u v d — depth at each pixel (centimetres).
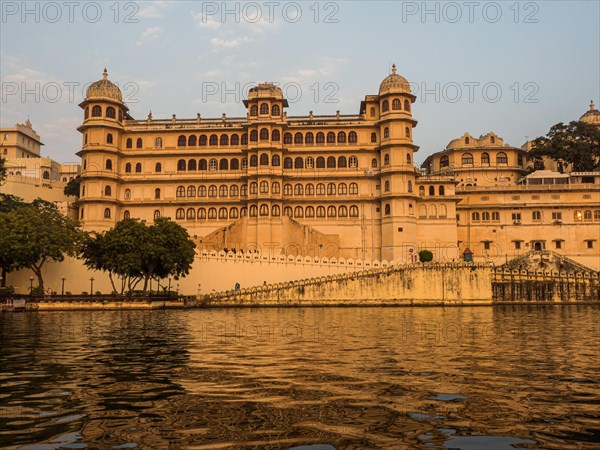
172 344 2809
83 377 1895
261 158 8594
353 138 8912
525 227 9019
